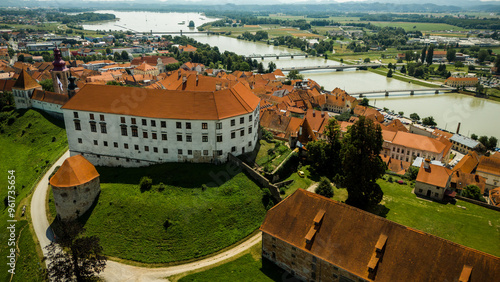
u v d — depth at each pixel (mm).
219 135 121125
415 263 70875
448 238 97875
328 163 133250
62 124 192375
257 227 104938
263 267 89562
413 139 178875
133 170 126750
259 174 117188
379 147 109250
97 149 131875
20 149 177000
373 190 109375
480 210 113750
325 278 79938
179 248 98000
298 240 83125
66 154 157625
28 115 199500
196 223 103125
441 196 119938
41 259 99188
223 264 91750
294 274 86125
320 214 82688
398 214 109125
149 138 124250
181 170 120500
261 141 146375
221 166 123000
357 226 78500
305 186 123125
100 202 112750
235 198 110688
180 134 121250
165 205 107438
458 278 67312
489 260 66750
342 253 77188
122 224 104500
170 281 87875
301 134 144250
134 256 96562
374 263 72500
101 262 91625
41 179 139875
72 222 105000
